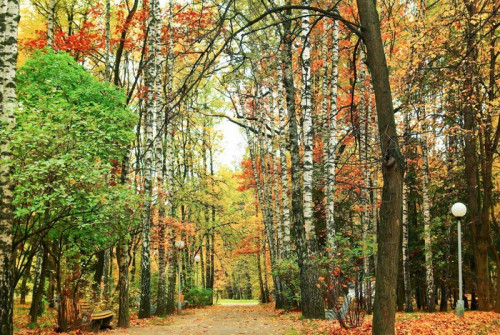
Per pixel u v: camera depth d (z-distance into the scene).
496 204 18.58
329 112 15.66
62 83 12.59
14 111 7.88
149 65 17.33
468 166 14.85
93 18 19.47
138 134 20.17
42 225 9.85
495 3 8.98
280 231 20.89
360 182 15.22
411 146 13.27
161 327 12.81
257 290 49.34
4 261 7.03
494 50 11.80
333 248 12.62
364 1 5.46
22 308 18.70
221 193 27.58
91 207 9.41
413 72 10.91
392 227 5.16
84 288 12.14
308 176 12.37
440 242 19.20
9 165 7.33
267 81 20.31
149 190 15.08
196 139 27.50
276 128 22.94
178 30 15.05
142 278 15.93
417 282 20.19
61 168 8.26
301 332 9.36
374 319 5.15
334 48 14.28
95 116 11.23
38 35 18.72
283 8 5.01
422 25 10.84
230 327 11.96
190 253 30.48
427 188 16.34
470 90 12.09
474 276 18.84
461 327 9.44
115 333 11.23
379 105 5.35
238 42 5.14
